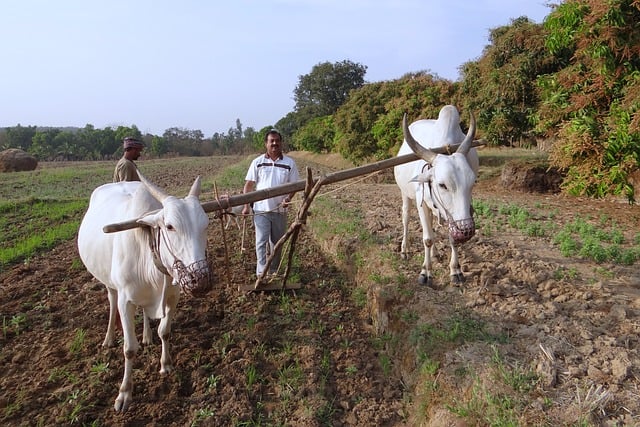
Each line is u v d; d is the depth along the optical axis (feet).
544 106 28.78
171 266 11.78
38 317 17.95
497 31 42.68
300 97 206.90
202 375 14.32
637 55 25.21
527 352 13.03
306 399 13.53
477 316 15.23
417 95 62.95
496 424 10.56
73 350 15.55
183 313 17.89
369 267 20.30
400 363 15.03
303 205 15.44
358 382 14.58
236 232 30.48
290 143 190.80
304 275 21.67
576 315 14.85
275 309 18.33
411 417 13.10
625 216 28.96
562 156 25.86
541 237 23.53
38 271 23.90
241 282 20.90
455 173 14.74
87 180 80.94
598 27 24.77
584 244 21.24
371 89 76.28
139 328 17.03
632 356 12.29
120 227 11.73
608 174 23.86
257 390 13.85
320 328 16.97
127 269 12.66
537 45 38.93
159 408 12.99
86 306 18.90
